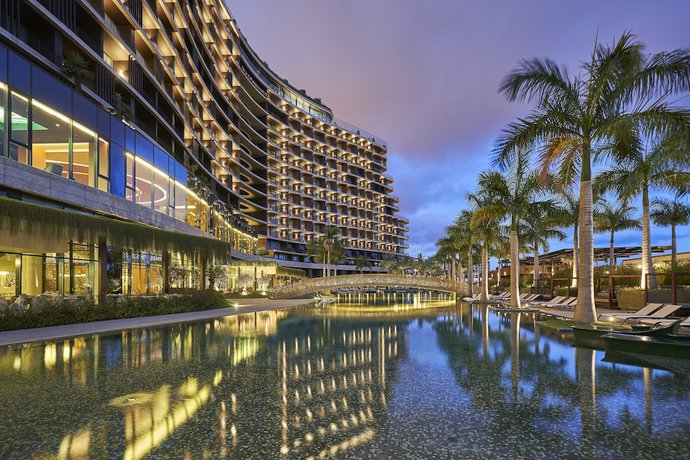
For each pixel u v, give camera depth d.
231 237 57.25
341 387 5.97
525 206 22.41
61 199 17.69
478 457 3.53
